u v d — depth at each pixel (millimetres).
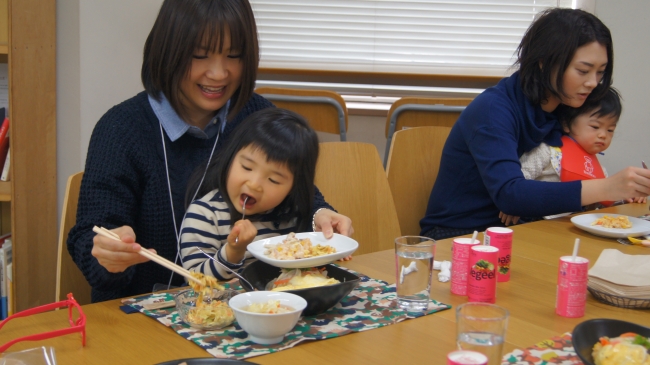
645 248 1525
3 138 2535
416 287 1050
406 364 858
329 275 1159
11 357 799
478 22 3293
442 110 2730
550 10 2000
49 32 2604
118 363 846
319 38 3344
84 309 1045
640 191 1661
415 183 2146
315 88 3422
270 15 3322
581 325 884
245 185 1348
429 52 3342
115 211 1313
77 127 2797
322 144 1806
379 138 3379
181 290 1159
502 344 749
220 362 768
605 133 2184
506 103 1997
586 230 1658
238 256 1236
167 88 1436
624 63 3205
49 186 2682
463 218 2045
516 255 1438
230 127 1641
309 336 932
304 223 1484
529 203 1769
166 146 1506
